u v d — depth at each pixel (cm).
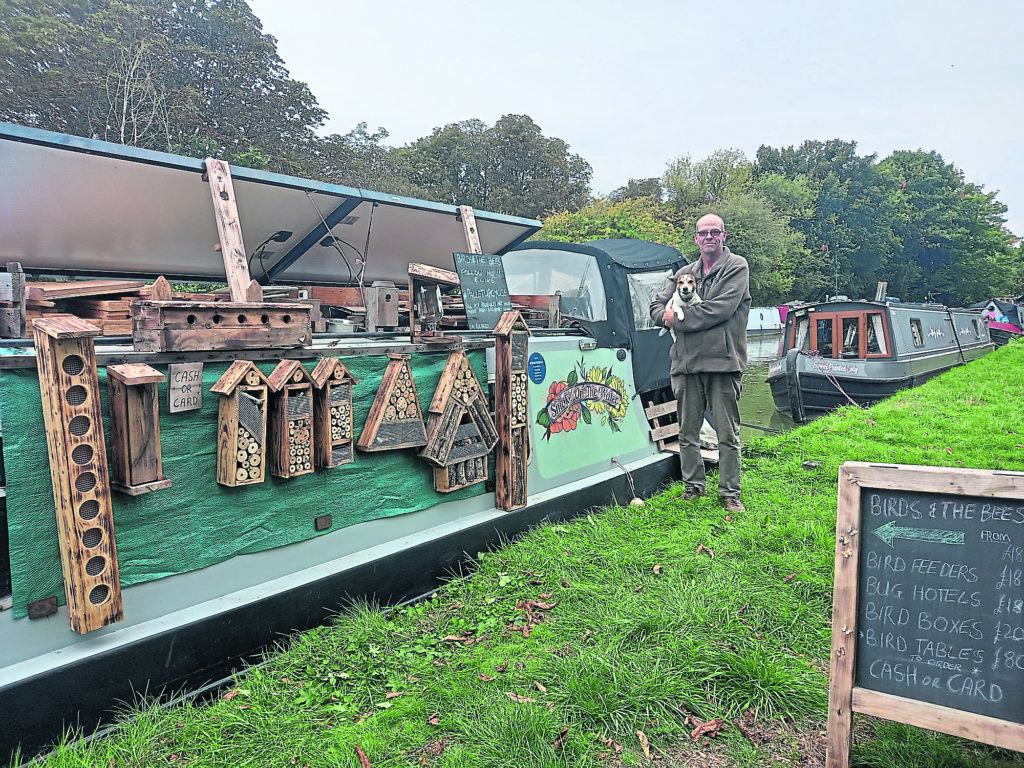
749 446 768
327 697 267
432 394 382
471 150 5619
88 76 2953
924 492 211
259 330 290
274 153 3853
